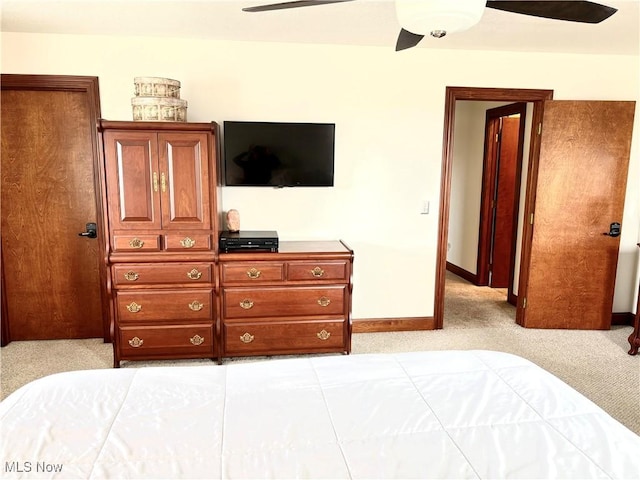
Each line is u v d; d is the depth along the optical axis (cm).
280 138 327
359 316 372
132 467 110
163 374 162
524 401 143
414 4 145
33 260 338
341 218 356
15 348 334
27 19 275
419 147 354
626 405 260
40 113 322
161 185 287
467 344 347
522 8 167
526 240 379
